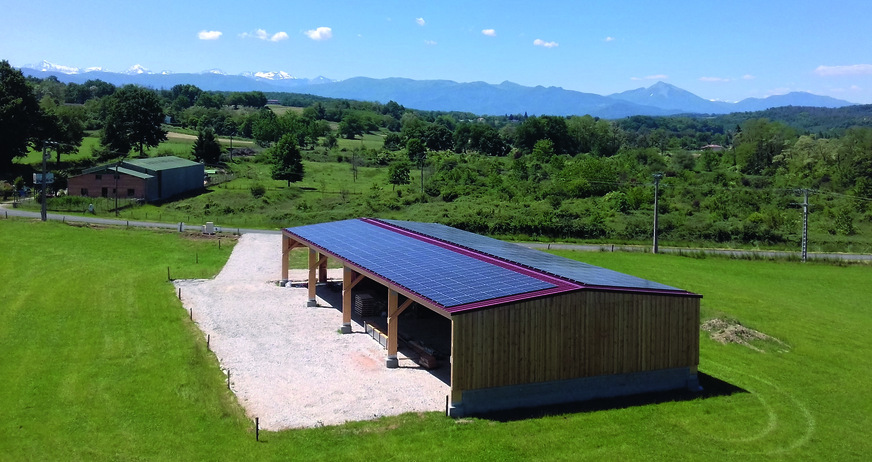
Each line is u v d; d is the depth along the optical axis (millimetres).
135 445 19266
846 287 47469
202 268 44625
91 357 26781
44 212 56344
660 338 24938
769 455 20250
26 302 34531
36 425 20438
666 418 22516
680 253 57719
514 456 19172
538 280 24578
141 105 103312
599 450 19812
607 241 64062
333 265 46875
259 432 20312
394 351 26578
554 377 23141
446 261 28609
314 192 83688
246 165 109438
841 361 30656
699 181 99062
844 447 21172
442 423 21234
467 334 21750
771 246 64812
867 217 78125
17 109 81188
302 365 26656
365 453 19062
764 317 37969
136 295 36875
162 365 25969
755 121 134875
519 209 73438
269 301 36750
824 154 117188
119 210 66500
